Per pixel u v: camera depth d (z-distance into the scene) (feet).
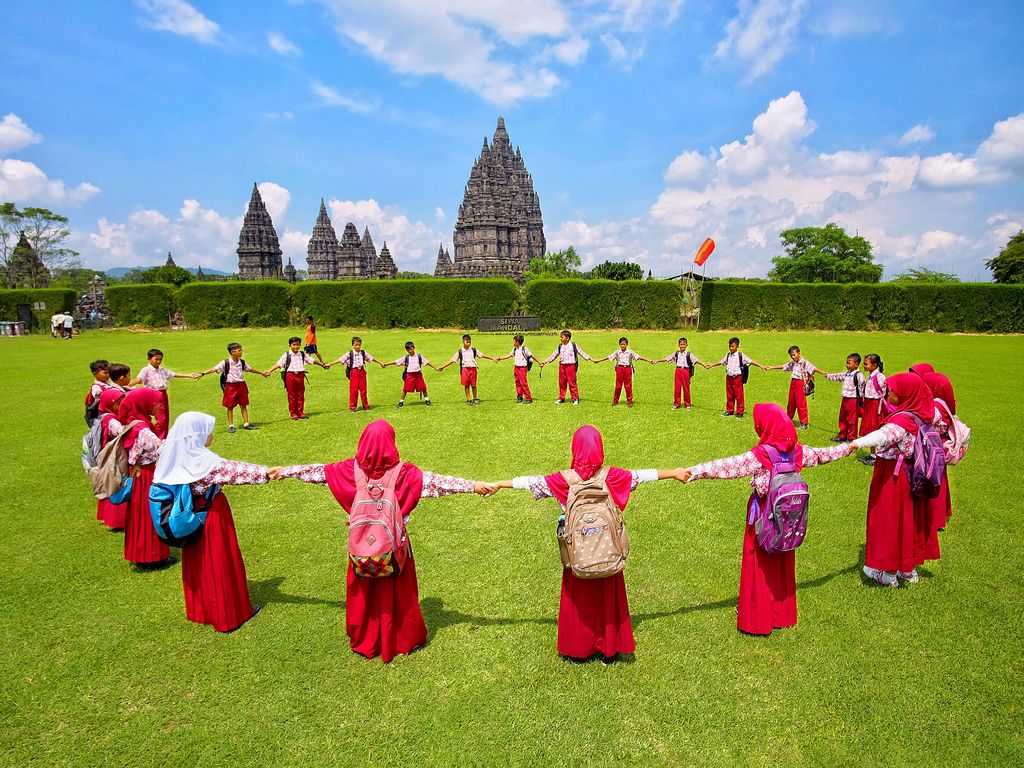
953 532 21.40
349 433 36.65
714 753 11.34
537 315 120.78
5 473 28.96
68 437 35.81
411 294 120.16
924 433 16.52
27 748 11.55
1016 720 12.09
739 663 13.96
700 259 121.19
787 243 250.16
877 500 17.30
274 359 72.28
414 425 38.50
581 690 13.06
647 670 13.70
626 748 11.47
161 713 12.50
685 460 30.40
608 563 12.34
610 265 261.65
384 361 70.08
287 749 11.50
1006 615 15.94
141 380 33.96
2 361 70.13
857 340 100.01
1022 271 168.35
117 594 17.49
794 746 11.49
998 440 33.68
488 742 11.62
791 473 13.96
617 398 45.24
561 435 35.68
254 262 268.21
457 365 67.21
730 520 22.70
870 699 12.73
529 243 318.86
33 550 20.47
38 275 199.11
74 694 13.10
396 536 12.85
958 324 117.70
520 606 16.72
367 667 13.91
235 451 32.68
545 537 21.39
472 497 25.31
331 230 326.85
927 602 16.60
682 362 43.21
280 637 15.14
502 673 13.65
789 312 121.08
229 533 15.48
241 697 12.95
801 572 18.47
